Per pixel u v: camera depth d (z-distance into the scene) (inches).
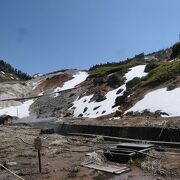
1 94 3309.5
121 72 2345.0
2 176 721.0
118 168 763.4
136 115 1485.0
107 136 1338.6
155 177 692.1
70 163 841.5
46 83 3599.9
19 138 1405.0
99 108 1983.3
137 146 930.7
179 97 1427.2
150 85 1718.8
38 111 2733.8
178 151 956.6
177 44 2380.7
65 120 1943.9
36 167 809.5
